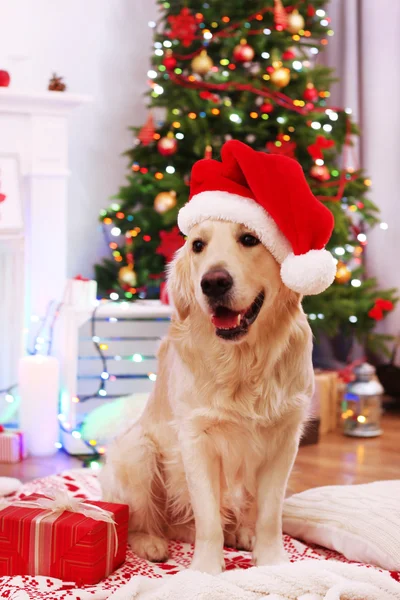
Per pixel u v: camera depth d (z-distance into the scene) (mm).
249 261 1737
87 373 3461
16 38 4012
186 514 2070
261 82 3986
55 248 3582
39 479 2717
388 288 4613
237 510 2029
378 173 4637
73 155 4312
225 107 3830
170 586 1659
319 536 2115
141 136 3877
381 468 3109
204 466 1867
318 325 3980
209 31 4023
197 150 3789
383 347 4301
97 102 4363
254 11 4020
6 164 3475
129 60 4469
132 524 2086
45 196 3549
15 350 3582
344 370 4098
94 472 2805
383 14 4574
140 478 2043
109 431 3268
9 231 3471
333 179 4188
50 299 3590
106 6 4348
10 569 1869
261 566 1756
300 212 1727
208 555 1831
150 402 2090
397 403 4340
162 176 3971
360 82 4730
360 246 4352
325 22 4285
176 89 3963
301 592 1669
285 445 1895
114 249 4312
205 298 1698
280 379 1844
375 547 1969
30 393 3287
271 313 1817
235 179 1801
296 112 4070
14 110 3459
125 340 3506
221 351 1808
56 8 4152
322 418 3730
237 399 1821
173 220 3801
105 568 1872
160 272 4027
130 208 4133
